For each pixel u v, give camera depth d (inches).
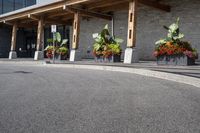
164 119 209.0
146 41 1019.3
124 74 552.7
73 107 254.7
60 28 1421.0
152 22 1000.2
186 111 233.6
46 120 208.7
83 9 1020.5
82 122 202.8
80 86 392.8
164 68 593.3
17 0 1718.8
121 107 253.3
